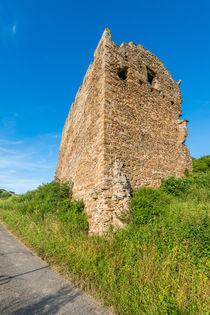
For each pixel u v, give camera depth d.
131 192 7.25
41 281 3.51
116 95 8.27
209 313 2.53
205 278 3.06
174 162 9.95
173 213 5.39
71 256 4.51
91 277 3.70
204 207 5.45
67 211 8.09
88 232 6.48
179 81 12.11
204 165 12.46
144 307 2.80
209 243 3.64
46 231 6.32
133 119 8.63
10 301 2.71
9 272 3.81
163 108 10.41
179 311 2.58
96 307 2.81
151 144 9.08
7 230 8.80
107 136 7.41
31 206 10.73
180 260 3.56
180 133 10.77
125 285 3.29
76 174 10.34
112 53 8.80
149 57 10.69
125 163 7.62
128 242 4.54
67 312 2.59
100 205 6.35
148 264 3.50
